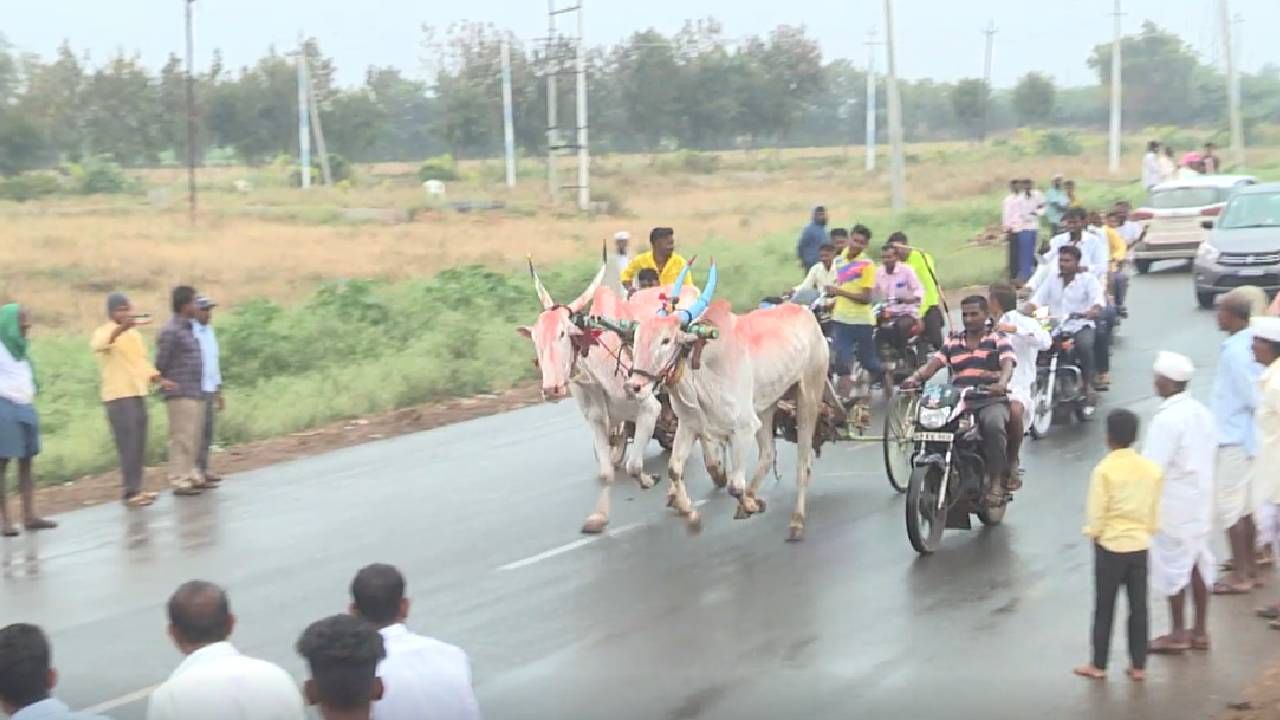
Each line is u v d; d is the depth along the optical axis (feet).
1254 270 79.36
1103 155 279.08
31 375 42.75
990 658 28.78
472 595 34.01
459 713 17.17
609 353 38.81
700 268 93.66
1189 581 29.01
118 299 45.78
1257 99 351.05
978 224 130.72
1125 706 25.98
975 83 367.25
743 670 28.37
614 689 27.50
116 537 41.22
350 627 15.70
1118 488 27.09
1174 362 28.35
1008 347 38.40
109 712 26.99
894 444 43.70
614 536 39.34
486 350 71.10
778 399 39.99
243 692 15.84
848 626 30.99
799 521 38.86
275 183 269.03
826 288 54.29
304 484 47.78
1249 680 27.17
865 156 324.39
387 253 123.54
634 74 317.22
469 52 326.85
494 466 49.55
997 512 39.45
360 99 325.62
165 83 315.37
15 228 148.66
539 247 128.36
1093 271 57.06
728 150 378.32
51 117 296.71
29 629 16.37
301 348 70.90
